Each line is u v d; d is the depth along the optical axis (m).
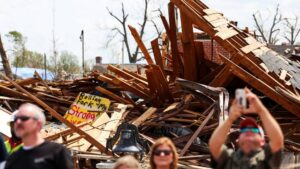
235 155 5.11
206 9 14.44
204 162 10.49
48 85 17.50
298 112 12.05
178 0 13.77
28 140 5.70
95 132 12.23
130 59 54.94
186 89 12.23
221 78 13.27
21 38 57.47
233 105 5.04
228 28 13.90
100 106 14.02
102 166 9.16
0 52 25.84
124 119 13.38
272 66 13.13
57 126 14.25
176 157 5.70
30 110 5.67
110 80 14.86
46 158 5.63
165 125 12.38
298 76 13.94
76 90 17.09
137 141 9.25
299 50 22.69
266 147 5.01
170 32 15.26
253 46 13.45
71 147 11.16
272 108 13.14
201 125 11.06
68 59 58.16
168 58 18.03
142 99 15.62
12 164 5.66
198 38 20.72
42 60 58.97
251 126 5.07
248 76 12.29
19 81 16.27
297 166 10.33
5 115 12.84
